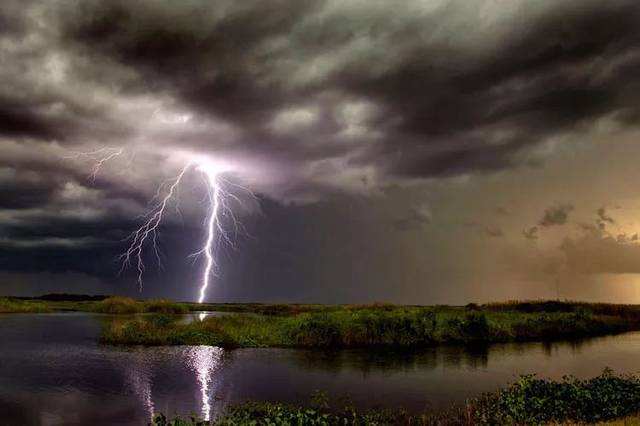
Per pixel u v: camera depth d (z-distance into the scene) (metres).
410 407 14.09
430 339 29.17
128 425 12.05
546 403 12.56
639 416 11.44
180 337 26.98
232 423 10.68
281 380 17.67
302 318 29.34
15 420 12.38
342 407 14.01
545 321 35.75
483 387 16.97
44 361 20.77
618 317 43.66
